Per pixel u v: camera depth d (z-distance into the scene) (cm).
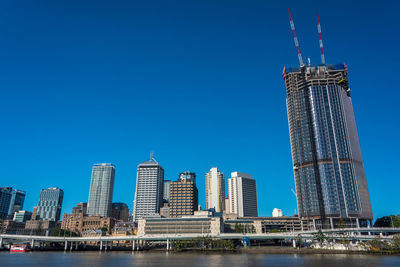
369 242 16788
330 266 10631
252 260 13638
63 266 11338
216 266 11262
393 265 10644
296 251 18050
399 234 16612
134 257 15912
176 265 11644
